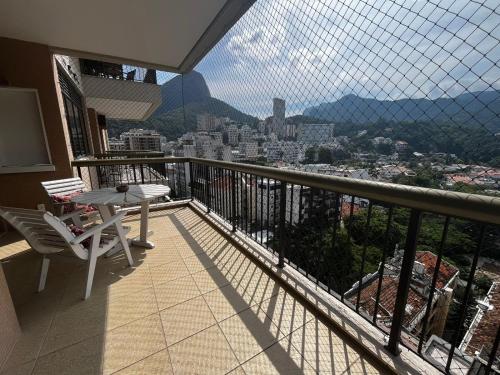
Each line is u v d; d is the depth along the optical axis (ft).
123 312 5.45
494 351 3.22
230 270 7.22
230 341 4.67
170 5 8.73
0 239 9.81
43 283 6.26
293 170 5.91
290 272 6.71
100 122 35.01
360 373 4.00
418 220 3.55
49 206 11.69
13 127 11.07
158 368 4.12
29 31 10.16
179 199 14.92
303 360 4.27
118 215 6.91
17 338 4.64
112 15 9.26
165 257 8.07
